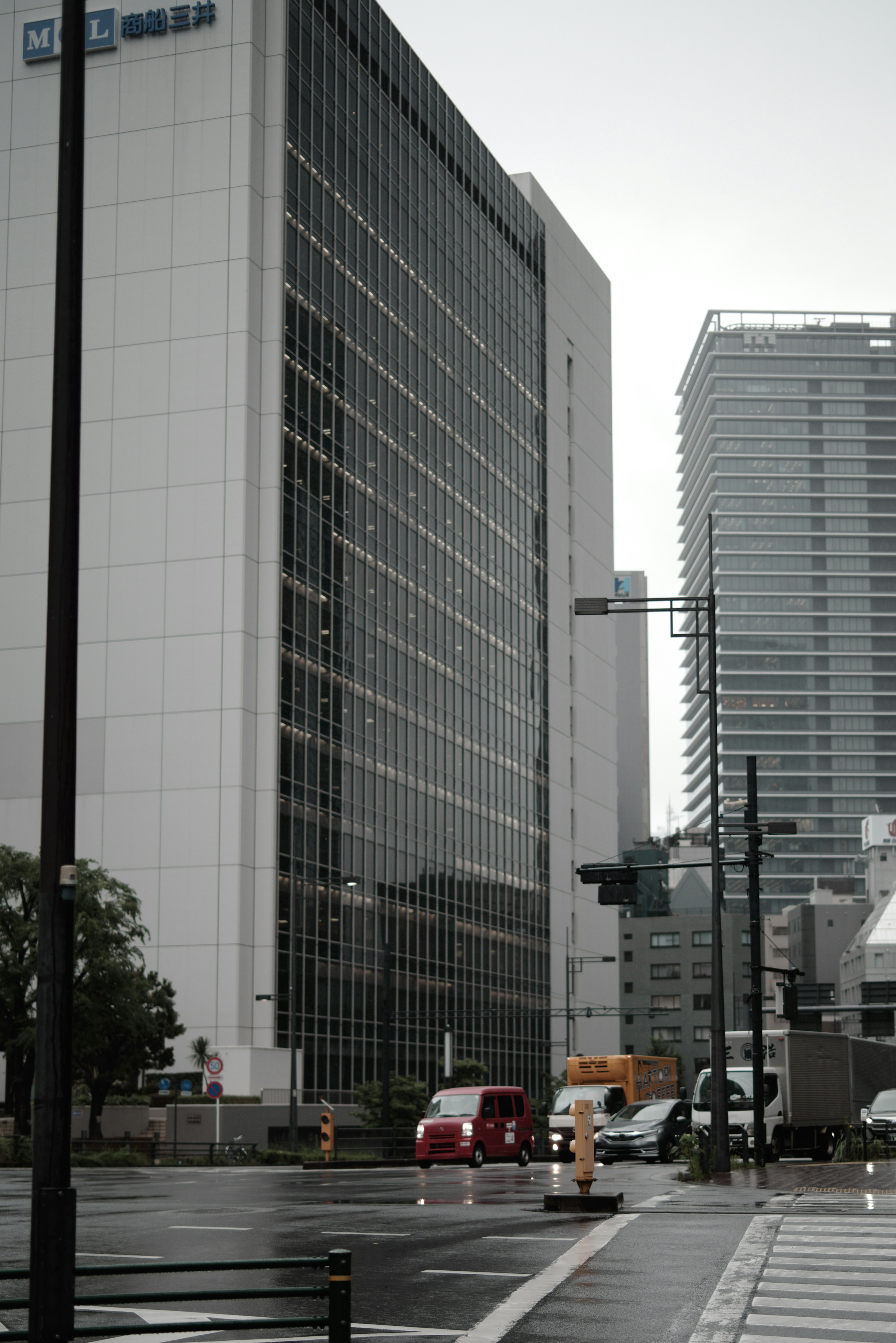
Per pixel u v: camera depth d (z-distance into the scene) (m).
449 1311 11.97
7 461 84.81
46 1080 8.02
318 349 87.19
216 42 84.88
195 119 84.50
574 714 126.31
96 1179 36.41
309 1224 19.78
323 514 85.94
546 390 125.69
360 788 87.44
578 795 124.94
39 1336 7.67
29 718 80.75
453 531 104.56
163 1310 12.16
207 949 74.75
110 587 80.50
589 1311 11.95
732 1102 41.56
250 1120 68.62
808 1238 17.41
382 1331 10.98
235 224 82.56
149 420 81.81
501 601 112.44
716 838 33.28
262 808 77.44
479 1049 100.81
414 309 101.25
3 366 86.00
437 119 108.25
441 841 97.81
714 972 33.06
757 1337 10.77
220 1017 73.94
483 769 106.25
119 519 81.12
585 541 132.00
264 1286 13.34
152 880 76.38
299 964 78.69
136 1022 58.34
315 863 81.38
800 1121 42.38
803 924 184.88
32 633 82.00
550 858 117.19
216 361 81.25
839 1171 33.75
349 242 92.31
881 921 161.62
